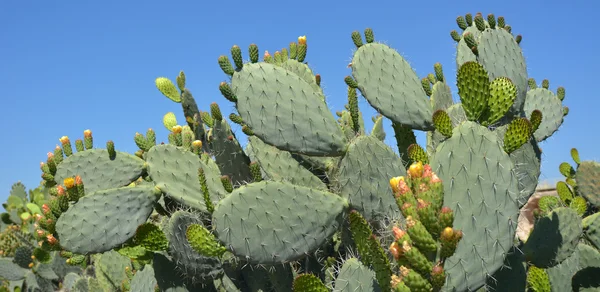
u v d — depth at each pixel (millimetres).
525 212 6520
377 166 3441
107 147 4496
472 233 2703
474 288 2652
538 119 3088
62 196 4047
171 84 5207
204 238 3457
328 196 3381
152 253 4086
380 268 2596
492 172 2805
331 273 3582
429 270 2252
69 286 7465
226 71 3680
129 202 4082
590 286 3785
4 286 7910
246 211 3273
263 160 4051
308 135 3529
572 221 3551
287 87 3604
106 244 4020
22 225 10312
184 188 4152
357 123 4012
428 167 2338
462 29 4453
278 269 3900
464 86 2994
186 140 4613
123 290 5613
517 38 4562
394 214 3438
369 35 3867
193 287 4035
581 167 4656
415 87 3795
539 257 3486
